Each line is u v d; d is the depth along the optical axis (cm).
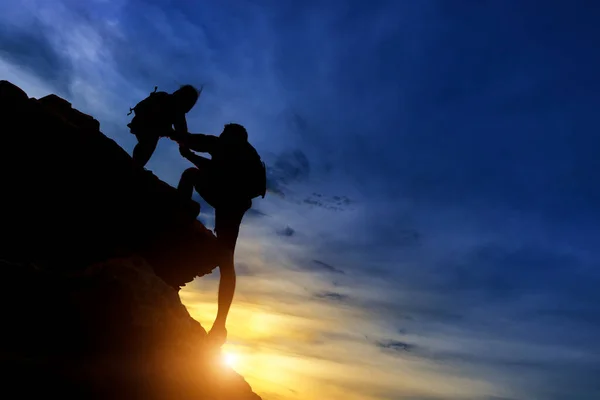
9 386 267
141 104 498
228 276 441
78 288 320
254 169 454
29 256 358
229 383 392
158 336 339
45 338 299
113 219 421
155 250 468
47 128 378
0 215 361
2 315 288
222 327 428
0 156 363
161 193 448
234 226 451
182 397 336
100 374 302
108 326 315
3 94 365
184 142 474
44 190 381
